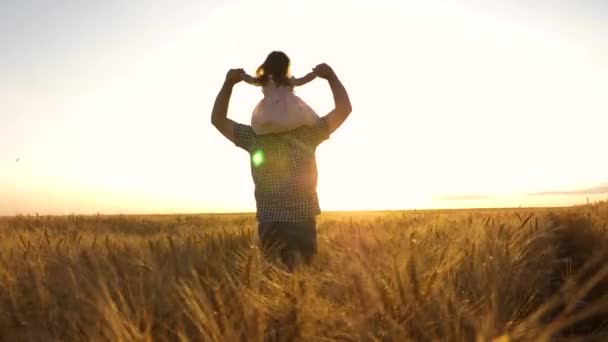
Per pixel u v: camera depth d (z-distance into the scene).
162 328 2.60
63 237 5.80
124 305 2.55
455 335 2.33
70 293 3.15
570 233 5.23
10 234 6.17
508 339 2.12
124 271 3.60
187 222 16.08
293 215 5.20
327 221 8.65
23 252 4.84
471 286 3.04
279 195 5.20
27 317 2.90
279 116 5.14
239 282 2.82
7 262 4.25
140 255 4.22
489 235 4.08
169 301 2.85
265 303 2.63
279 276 3.31
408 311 2.46
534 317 2.32
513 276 3.24
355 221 6.14
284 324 2.46
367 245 3.99
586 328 2.91
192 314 2.61
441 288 2.65
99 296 2.74
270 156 5.25
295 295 2.60
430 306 2.50
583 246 4.75
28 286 3.29
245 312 2.40
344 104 5.31
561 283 3.71
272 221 5.20
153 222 17.14
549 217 5.79
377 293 2.51
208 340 2.30
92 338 2.46
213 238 5.05
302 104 5.22
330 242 4.81
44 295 3.12
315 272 3.46
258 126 5.21
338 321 2.52
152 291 3.00
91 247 4.96
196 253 4.07
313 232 5.25
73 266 3.82
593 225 5.72
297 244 5.16
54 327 2.77
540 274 3.50
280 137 5.26
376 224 5.99
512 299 2.94
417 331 2.42
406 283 2.61
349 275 2.90
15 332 2.70
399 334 2.34
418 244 3.66
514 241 3.95
